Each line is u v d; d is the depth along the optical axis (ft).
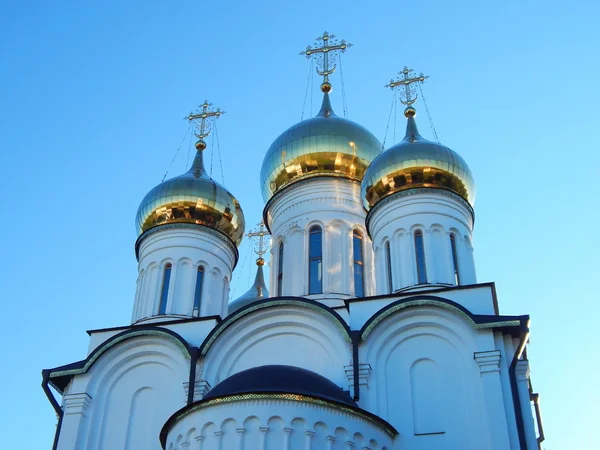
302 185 99.40
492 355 69.92
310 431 60.08
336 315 75.36
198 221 96.99
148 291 93.09
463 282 83.97
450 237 86.28
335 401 62.03
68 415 78.38
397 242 86.17
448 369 71.46
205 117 114.42
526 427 67.77
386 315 73.72
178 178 99.76
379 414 70.23
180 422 64.13
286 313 78.48
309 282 92.79
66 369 80.94
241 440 59.62
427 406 70.18
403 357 73.15
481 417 67.67
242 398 60.95
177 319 88.07
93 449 77.10
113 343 80.89
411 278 82.94
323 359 75.72
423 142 91.50
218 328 78.07
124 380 80.94
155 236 96.37
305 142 100.22
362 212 98.32
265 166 104.12
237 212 101.04
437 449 67.72
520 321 70.28
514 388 68.54
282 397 60.85
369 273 95.20
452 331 72.84
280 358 77.15
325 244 94.43
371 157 101.65
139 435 77.30
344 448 61.21
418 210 86.74
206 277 94.94
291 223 97.50
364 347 73.56
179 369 78.95
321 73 117.50
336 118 104.73
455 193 88.63
